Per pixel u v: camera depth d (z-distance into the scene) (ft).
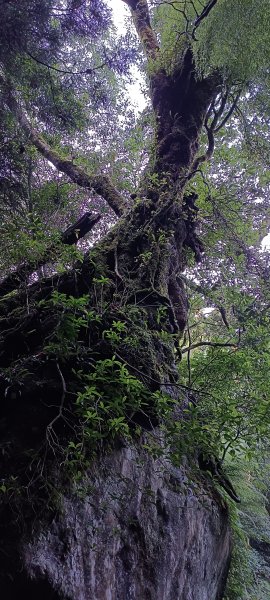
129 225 15.14
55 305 9.34
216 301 19.47
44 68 16.88
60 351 9.03
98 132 25.11
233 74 16.99
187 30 16.62
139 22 22.59
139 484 11.41
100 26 16.71
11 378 9.32
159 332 12.65
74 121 19.11
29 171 17.26
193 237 17.69
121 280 12.98
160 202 16.06
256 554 25.98
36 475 8.95
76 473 8.86
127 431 9.29
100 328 10.73
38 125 21.21
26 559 8.16
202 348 20.16
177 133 18.44
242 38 14.94
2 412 9.70
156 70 20.20
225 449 9.98
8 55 14.66
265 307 18.22
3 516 8.39
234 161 23.71
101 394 8.79
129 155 24.97
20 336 10.30
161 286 14.10
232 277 20.10
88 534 9.53
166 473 12.50
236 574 19.60
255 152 21.77
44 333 10.12
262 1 14.21
